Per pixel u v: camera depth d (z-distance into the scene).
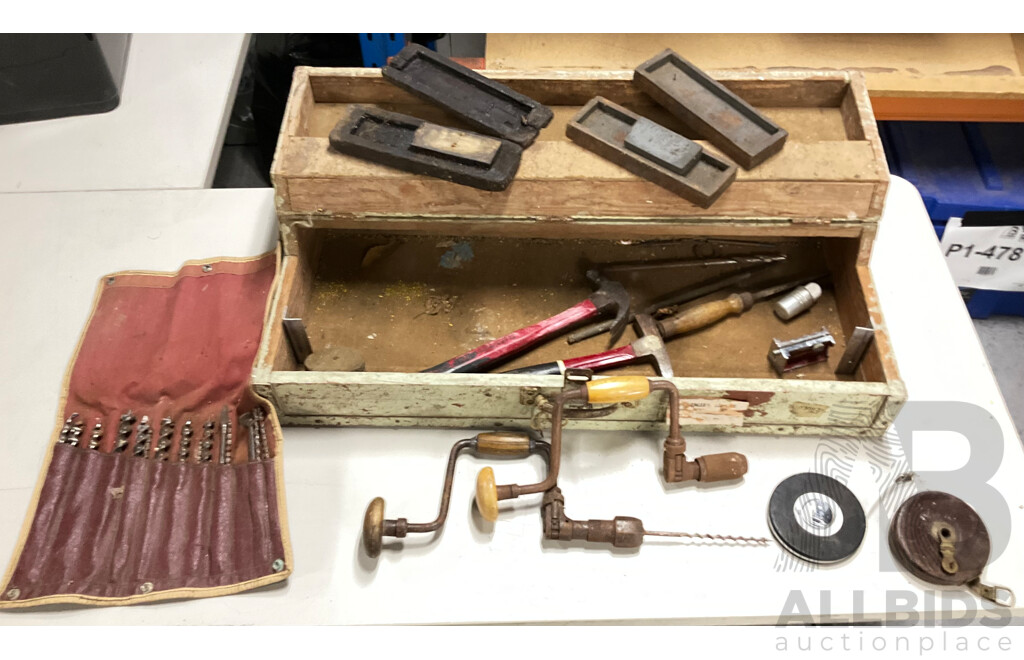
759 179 1.32
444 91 1.43
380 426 1.40
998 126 2.19
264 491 1.29
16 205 1.69
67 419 1.38
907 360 1.47
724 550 1.26
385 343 1.54
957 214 2.07
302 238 1.48
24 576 1.21
